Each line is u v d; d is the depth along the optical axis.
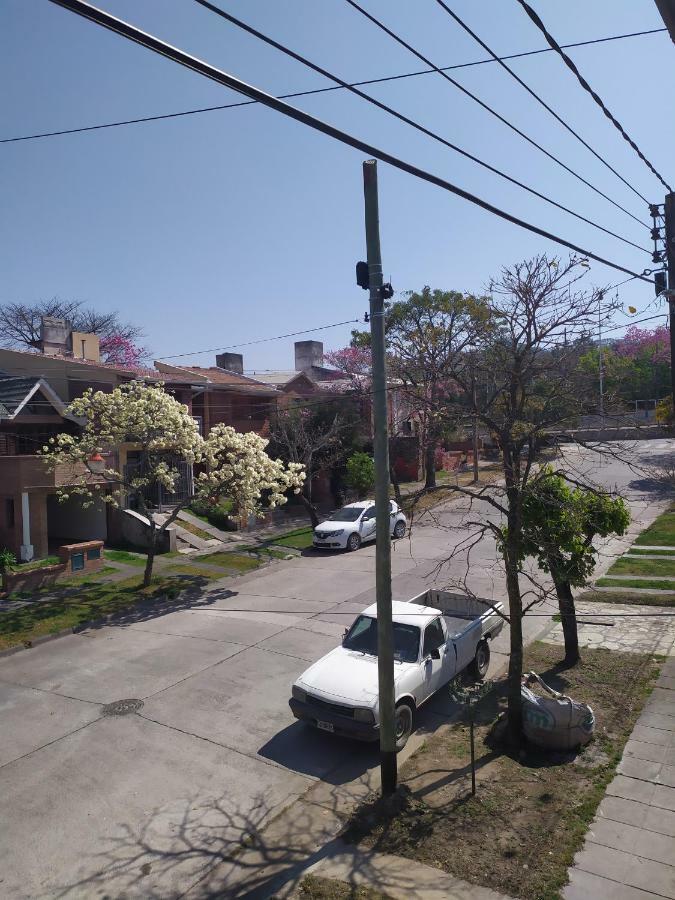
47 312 45.00
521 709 8.79
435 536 23.58
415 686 9.46
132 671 12.05
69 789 8.22
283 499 19.72
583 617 14.10
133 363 45.81
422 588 16.98
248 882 6.49
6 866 6.81
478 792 7.69
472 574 18.33
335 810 7.68
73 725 9.96
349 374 31.62
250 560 21.06
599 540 20.95
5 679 11.92
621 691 10.23
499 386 9.95
